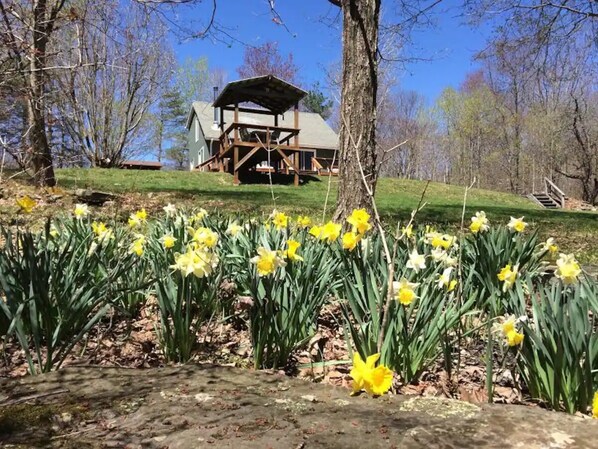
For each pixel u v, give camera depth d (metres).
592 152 33.66
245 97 21.58
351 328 1.97
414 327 2.06
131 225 4.32
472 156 47.72
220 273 2.63
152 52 25.27
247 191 16.45
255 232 3.56
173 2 6.85
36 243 3.15
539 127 39.16
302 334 2.48
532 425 1.43
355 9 5.15
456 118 47.72
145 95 27.08
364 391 1.74
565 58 16.06
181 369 1.97
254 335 2.21
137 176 19.39
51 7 8.11
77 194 9.16
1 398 1.63
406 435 1.35
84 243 3.11
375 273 2.67
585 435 1.36
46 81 8.16
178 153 53.72
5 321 2.30
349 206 5.11
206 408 1.53
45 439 1.32
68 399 1.60
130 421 1.43
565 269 2.25
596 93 33.59
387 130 44.00
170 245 3.07
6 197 8.16
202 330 2.80
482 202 22.77
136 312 3.13
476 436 1.35
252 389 1.73
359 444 1.29
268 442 1.29
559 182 43.47
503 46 13.84
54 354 2.38
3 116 7.89
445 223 10.68
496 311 2.89
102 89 25.91
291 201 13.33
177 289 2.37
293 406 1.56
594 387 1.83
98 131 26.48
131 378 1.84
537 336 1.82
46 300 2.03
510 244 3.31
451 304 2.38
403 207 14.23
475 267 3.13
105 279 2.45
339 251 2.95
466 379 2.23
